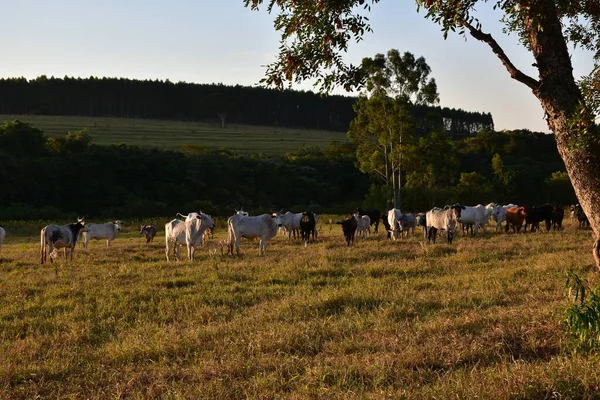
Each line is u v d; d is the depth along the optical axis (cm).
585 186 838
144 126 13300
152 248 2378
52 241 1923
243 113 15688
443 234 2639
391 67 5194
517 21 893
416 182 5359
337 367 684
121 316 1036
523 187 6588
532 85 850
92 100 15225
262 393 620
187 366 738
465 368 663
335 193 7425
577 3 883
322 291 1137
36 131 6681
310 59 830
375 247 1986
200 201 6044
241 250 2139
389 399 571
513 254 1695
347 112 16375
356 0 801
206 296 1156
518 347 738
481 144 9744
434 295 1067
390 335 809
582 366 610
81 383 699
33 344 845
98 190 6050
